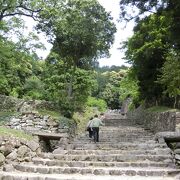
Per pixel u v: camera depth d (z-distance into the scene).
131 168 10.16
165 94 22.22
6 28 18.47
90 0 20.59
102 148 13.73
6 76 24.47
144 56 22.02
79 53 22.31
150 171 9.41
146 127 22.91
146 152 12.35
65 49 21.97
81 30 20.67
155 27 20.08
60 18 19.88
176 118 15.73
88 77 24.75
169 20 12.61
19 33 18.91
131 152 12.41
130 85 31.77
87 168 9.83
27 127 17.98
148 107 26.61
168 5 11.94
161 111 20.12
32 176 8.71
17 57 19.31
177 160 11.33
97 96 52.62
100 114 30.83
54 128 18.02
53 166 10.49
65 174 9.55
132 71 25.39
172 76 17.70
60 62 24.39
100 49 22.31
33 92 25.31
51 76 24.98
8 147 10.06
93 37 21.19
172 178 8.83
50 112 19.75
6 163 9.91
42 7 18.83
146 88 24.25
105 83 54.25
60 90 24.53
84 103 27.48
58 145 14.73
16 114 18.28
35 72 27.62
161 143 13.73
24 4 18.66
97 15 21.06
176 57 17.67
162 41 20.81
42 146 14.18
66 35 20.91
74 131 20.17
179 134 13.92
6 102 19.95
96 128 15.66
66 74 24.31
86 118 25.30
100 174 9.57
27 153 10.99
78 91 25.02
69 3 20.47
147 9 13.11
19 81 25.59
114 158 11.55
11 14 18.52
